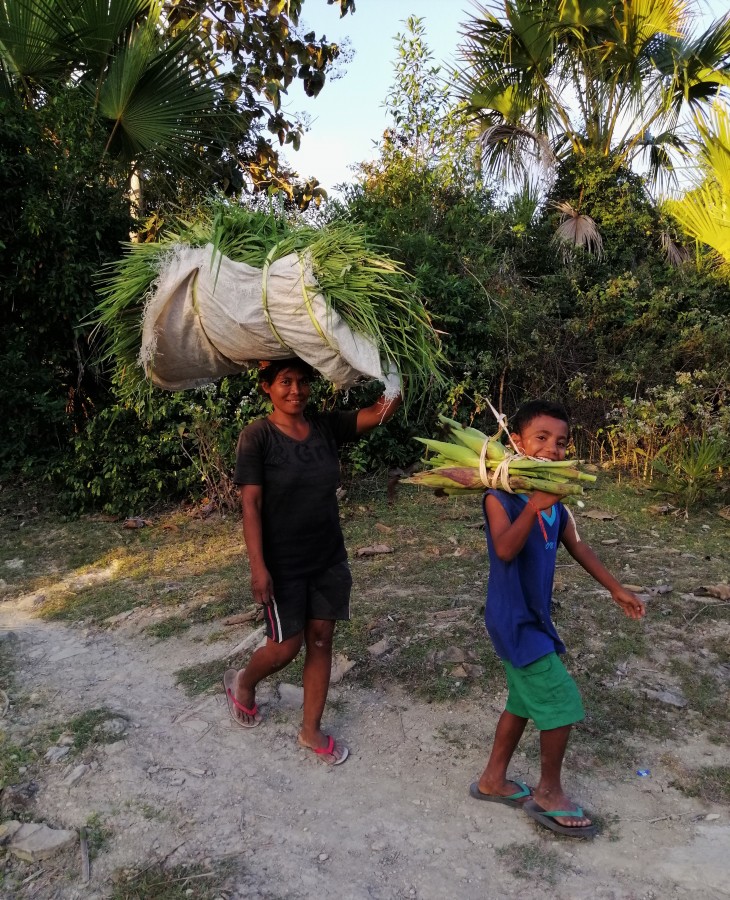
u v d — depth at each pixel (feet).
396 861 7.68
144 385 9.96
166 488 21.25
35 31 23.07
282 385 8.54
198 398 20.62
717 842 7.81
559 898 7.13
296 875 7.48
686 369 25.40
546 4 35.47
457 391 22.29
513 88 37.19
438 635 12.34
